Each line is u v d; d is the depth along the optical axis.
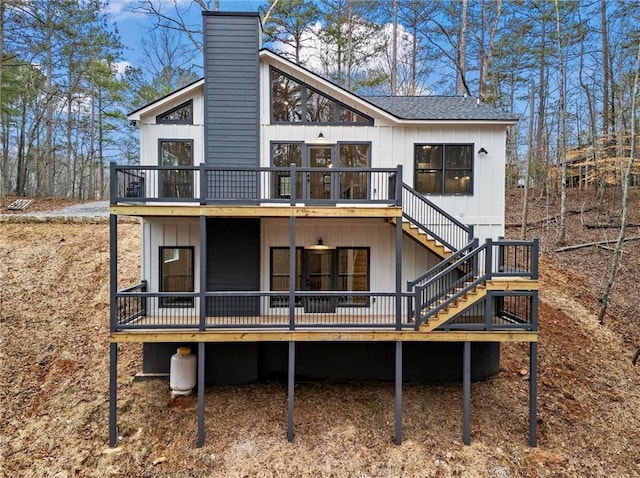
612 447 8.23
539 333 11.64
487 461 7.83
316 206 8.88
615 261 12.15
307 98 10.44
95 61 24.38
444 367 10.39
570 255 16.19
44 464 7.85
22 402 9.22
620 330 12.09
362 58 24.19
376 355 10.39
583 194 23.81
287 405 9.10
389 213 8.70
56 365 10.22
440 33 22.52
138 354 10.70
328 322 9.28
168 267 10.12
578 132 25.19
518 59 23.78
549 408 9.19
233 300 10.05
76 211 18.42
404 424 8.71
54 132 30.06
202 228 8.42
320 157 10.44
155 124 10.05
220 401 9.35
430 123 10.29
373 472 7.61
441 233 10.50
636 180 24.05
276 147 10.34
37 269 13.13
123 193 8.73
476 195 10.55
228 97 9.95
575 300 13.23
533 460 7.88
